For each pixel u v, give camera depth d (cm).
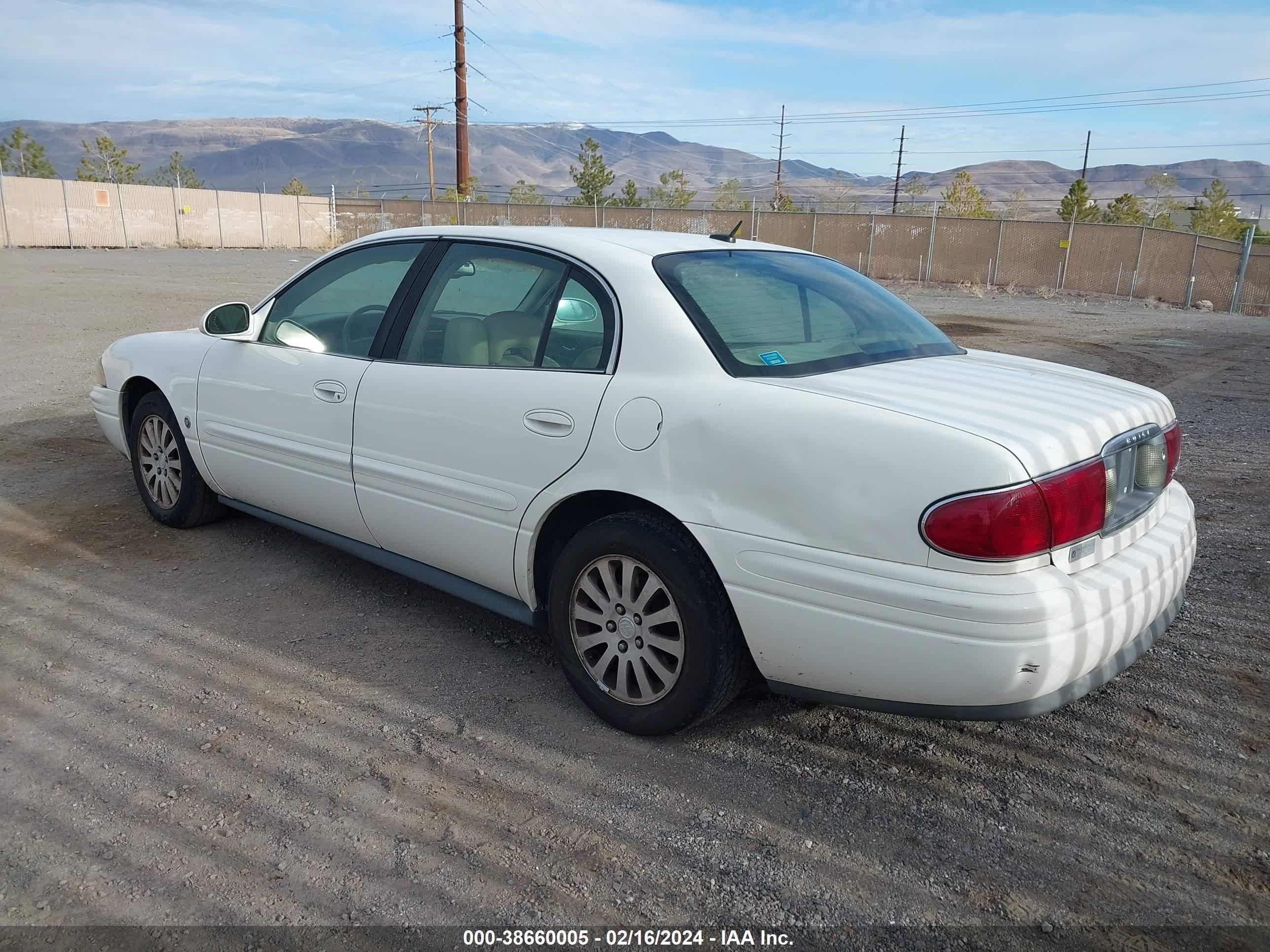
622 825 260
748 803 271
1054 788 279
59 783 275
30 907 227
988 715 240
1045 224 2855
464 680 343
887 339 331
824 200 5703
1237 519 512
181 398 455
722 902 231
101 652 358
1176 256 2581
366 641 373
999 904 231
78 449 656
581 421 297
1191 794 275
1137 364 1150
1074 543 246
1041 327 1633
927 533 235
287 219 4666
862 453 246
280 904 229
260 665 350
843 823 262
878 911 229
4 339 1164
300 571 443
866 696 257
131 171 7194
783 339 303
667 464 278
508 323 332
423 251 374
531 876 240
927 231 3073
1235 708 321
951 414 251
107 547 468
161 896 231
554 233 345
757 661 273
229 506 466
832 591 249
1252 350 1303
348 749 296
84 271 2394
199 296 1762
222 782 277
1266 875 241
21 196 3531
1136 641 262
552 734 307
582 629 312
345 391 372
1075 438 250
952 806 270
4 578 427
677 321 293
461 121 4888
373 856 246
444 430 336
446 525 341
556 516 317
